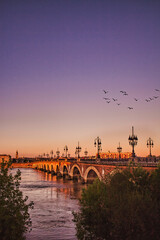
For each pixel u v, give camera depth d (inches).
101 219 1162.0
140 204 1099.3
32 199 3358.8
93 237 1193.4
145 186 1327.5
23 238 1127.6
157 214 1086.4
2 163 1146.7
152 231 1056.2
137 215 1072.2
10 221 1053.2
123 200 1154.7
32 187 4803.2
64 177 7691.9
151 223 1062.4
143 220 1064.8
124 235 1082.1
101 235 1147.9
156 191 1278.3
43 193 3934.5
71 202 3125.0
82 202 1243.2
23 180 6560.0
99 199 1213.1
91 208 1208.8
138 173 1357.0
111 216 1138.7
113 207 1138.0
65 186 4911.4
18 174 1143.6
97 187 1247.5
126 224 1075.9
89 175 4822.8
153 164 2193.7
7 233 1040.8
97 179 1296.8
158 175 1328.7
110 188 1289.4
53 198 3437.5
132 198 1131.3
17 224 1068.5
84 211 1210.6
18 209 1096.2
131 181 1346.0
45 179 6934.1
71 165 6392.7
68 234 1834.4
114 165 3058.6
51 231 1913.1
